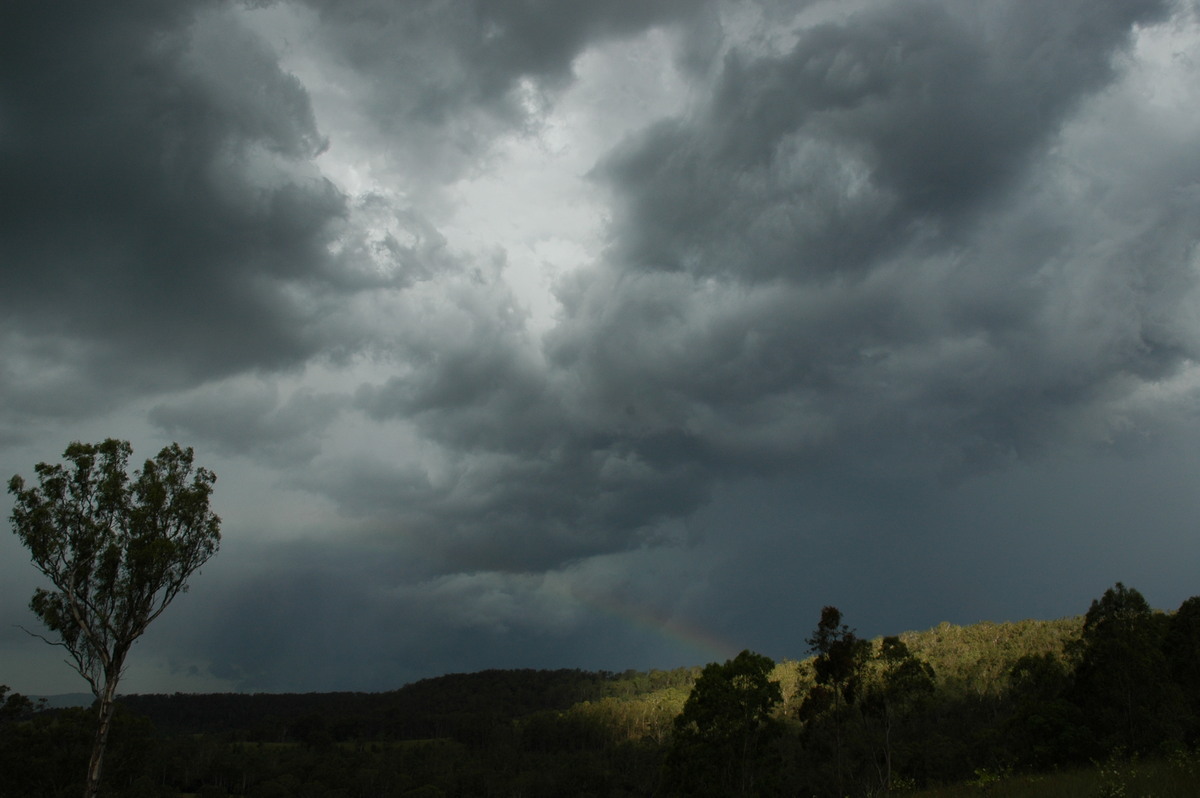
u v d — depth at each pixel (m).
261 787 126.69
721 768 61.56
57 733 73.38
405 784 132.75
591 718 169.38
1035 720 55.53
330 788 132.75
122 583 36.88
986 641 147.00
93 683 36.19
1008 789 25.31
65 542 36.97
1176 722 49.84
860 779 62.22
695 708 62.31
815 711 57.75
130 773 79.69
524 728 175.38
